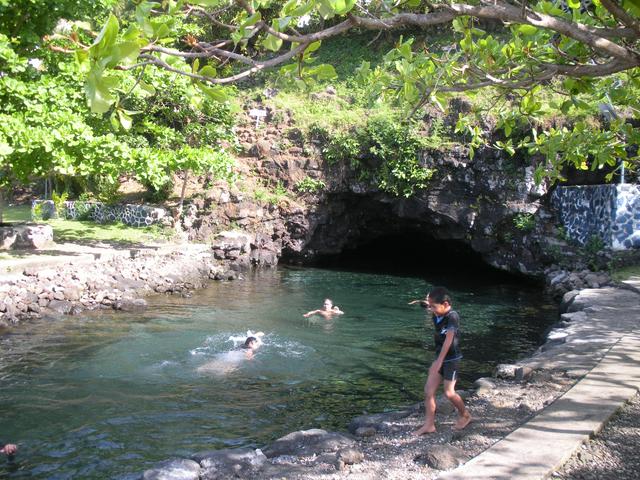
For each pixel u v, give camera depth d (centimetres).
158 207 2453
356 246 2747
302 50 380
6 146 1502
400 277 2250
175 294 1756
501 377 796
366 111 2647
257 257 2414
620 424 590
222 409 822
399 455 551
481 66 609
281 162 2580
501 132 2250
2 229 1908
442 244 2691
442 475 469
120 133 2223
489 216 2259
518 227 2183
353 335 1294
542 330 1405
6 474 621
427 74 604
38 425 754
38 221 2509
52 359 1052
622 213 1908
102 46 256
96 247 2056
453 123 2402
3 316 1341
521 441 534
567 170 2217
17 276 1580
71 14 1773
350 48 3231
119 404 832
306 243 2523
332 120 2597
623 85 781
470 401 696
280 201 2502
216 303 1639
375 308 1617
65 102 1794
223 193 2469
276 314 1509
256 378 966
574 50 539
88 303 1532
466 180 2309
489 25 2752
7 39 1662
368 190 2483
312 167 2553
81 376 955
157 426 756
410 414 686
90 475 621
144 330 1289
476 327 1435
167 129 2333
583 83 545
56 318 1389
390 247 2955
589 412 604
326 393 902
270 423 776
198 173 2319
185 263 2020
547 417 594
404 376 998
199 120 2517
